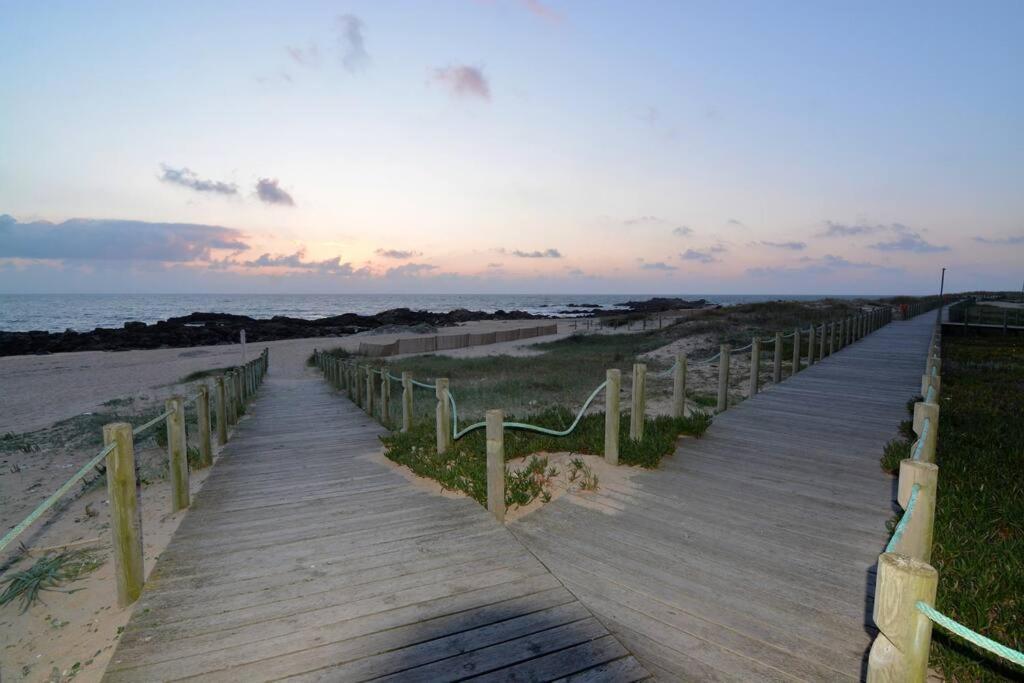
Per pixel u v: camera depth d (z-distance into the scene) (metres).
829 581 3.58
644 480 5.60
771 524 4.51
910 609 1.68
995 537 4.01
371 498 5.45
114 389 19.48
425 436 7.73
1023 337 21.70
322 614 3.21
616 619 3.17
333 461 7.31
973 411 8.30
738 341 23.12
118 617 3.79
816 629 3.06
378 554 4.03
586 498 5.13
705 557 3.94
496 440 4.69
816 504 4.93
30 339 42.25
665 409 11.75
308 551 4.11
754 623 3.12
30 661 3.42
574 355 24.34
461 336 35.94
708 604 3.32
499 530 4.46
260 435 9.52
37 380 23.08
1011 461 5.70
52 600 4.22
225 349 39.00
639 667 2.71
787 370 16.38
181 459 5.61
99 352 38.28
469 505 5.11
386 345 31.75
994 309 30.23
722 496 5.14
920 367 13.66
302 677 2.65
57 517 6.31
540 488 5.31
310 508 5.16
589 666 2.71
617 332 38.84
